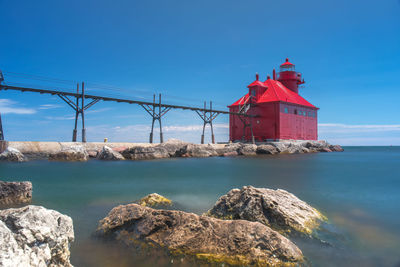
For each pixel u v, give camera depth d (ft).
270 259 14.07
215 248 14.89
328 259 15.20
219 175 51.98
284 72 182.60
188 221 16.62
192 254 14.73
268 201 19.92
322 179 48.32
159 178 47.37
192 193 33.47
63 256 11.71
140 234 16.60
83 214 23.57
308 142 165.48
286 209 20.02
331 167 72.13
